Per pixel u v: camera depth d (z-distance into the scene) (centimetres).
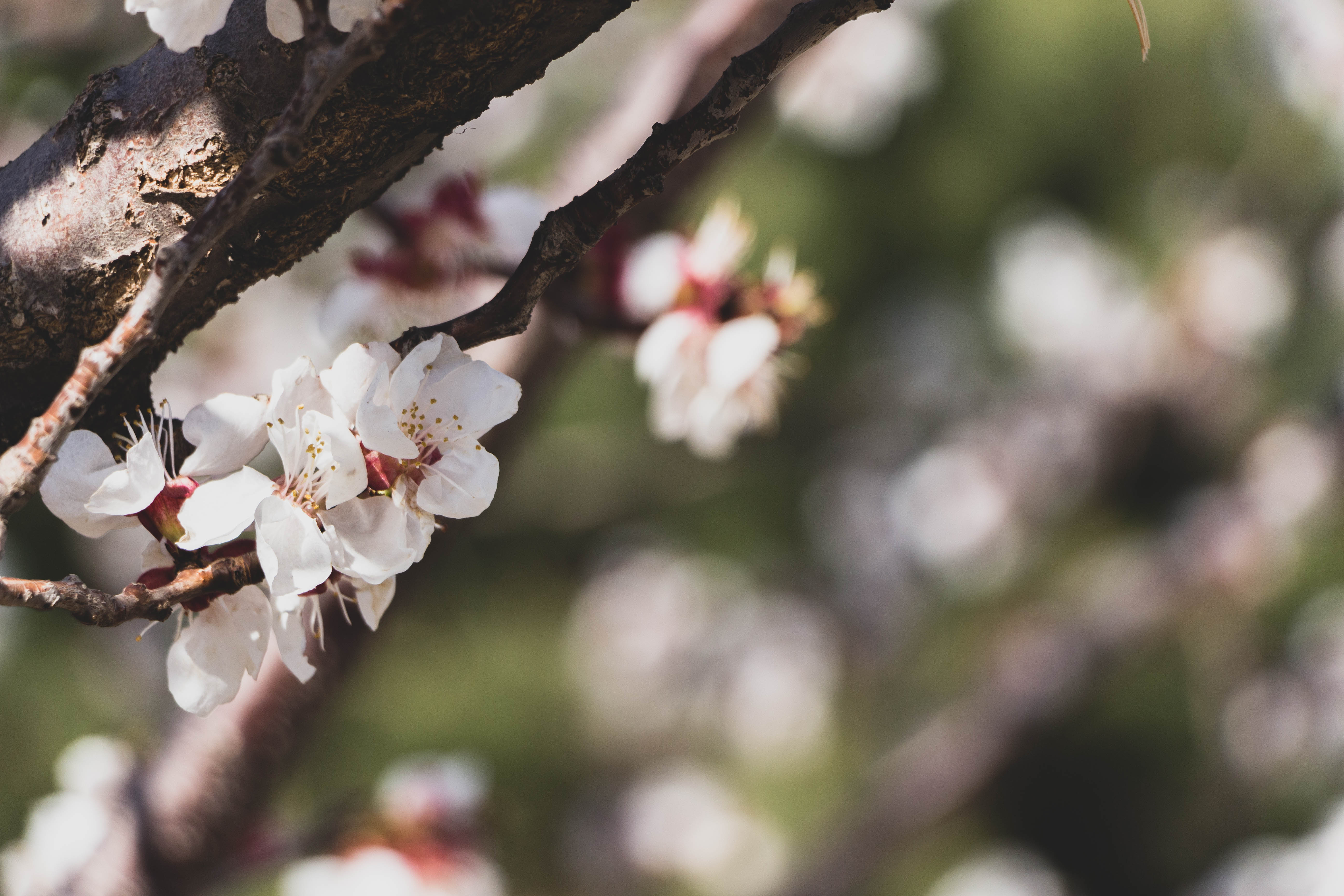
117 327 73
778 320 90
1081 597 288
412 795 104
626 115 105
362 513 76
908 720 293
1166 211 260
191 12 74
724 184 214
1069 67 210
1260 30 224
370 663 99
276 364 201
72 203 76
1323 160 244
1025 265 241
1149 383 291
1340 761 257
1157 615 263
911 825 263
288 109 73
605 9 74
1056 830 286
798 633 308
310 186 75
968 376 276
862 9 74
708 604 307
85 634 174
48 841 97
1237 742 267
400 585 92
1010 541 298
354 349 75
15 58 167
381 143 75
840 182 215
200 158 75
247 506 75
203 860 97
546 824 240
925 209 220
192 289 76
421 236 90
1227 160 247
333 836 102
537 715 233
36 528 158
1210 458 295
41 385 77
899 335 254
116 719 169
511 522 248
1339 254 267
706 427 91
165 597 74
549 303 90
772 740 300
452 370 76
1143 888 280
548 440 248
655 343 90
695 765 304
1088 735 277
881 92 205
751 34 102
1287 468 264
